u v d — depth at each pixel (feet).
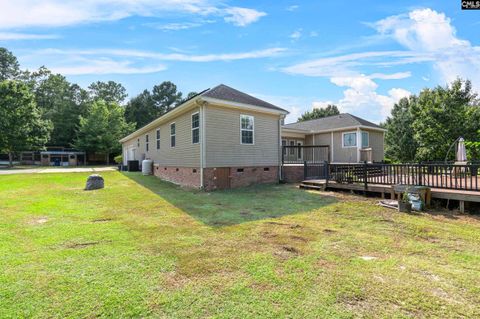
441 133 56.39
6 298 7.93
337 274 9.61
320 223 16.81
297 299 7.97
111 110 123.03
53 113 129.39
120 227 15.81
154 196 27.40
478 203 19.56
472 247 12.47
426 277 9.39
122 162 90.53
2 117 85.30
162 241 13.29
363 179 27.37
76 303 7.71
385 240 13.47
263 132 38.09
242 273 9.71
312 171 39.83
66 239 13.48
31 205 22.36
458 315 7.18
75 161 127.54
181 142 37.70
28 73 137.59
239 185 34.68
